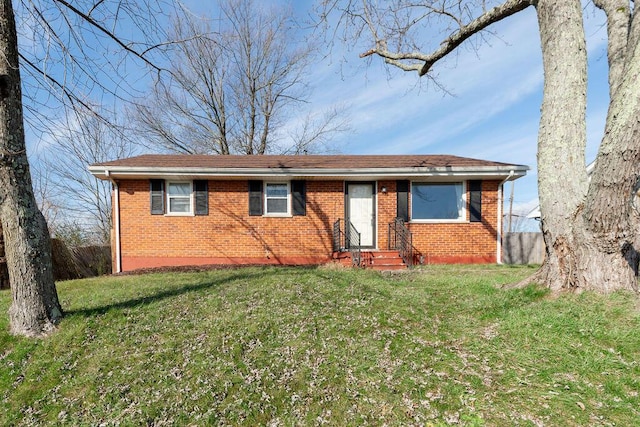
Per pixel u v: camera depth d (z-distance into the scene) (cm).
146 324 418
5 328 389
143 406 280
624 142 355
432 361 325
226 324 416
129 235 957
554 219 446
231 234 986
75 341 374
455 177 966
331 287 564
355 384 298
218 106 2016
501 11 520
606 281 407
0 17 366
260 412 271
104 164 911
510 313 406
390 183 995
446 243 988
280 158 1134
